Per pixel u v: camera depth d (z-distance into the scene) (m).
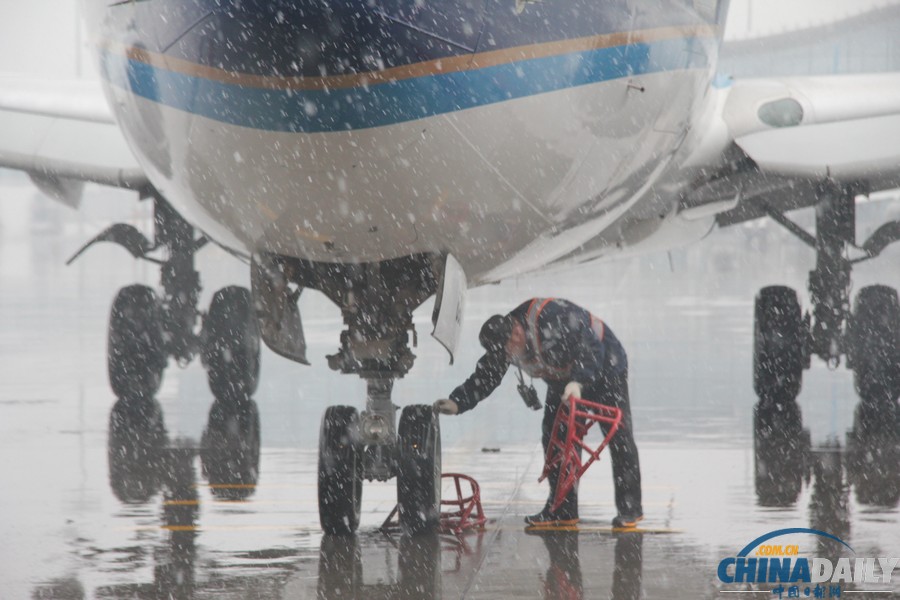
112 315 39.69
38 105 35.44
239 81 16.81
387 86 16.58
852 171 30.73
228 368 39.00
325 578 17.86
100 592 17.06
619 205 21.95
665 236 36.50
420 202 18.05
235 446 31.39
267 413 37.72
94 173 34.53
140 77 18.22
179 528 21.52
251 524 21.91
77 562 18.89
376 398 21.00
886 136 31.28
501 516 23.00
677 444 31.83
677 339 65.25
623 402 22.33
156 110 18.22
